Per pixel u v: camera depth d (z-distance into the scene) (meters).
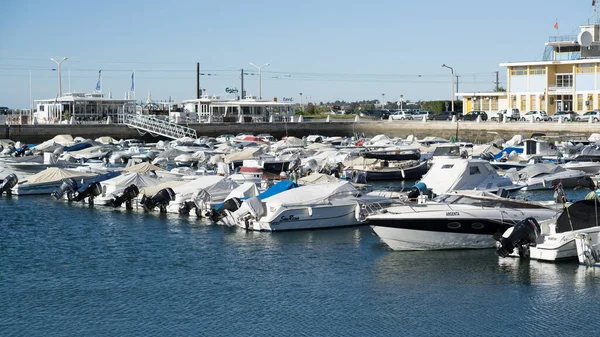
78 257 36.84
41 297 30.48
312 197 42.22
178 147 86.12
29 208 51.38
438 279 31.67
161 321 27.59
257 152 75.25
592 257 32.41
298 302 29.33
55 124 104.00
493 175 49.50
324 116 161.50
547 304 28.39
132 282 32.38
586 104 123.94
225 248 38.00
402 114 139.75
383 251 36.69
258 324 27.12
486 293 29.72
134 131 109.06
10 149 84.38
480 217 35.53
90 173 60.50
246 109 128.75
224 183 47.88
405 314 27.77
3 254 37.66
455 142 90.81
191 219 46.19
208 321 27.52
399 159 68.50
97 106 119.00
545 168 58.66
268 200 42.06
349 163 69.50
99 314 28.41
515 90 132.38
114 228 43.62
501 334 25.77
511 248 33.62
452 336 25.70
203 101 129.62
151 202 48.91
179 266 34.78
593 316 27.14
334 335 25.98
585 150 71.50
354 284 31.39
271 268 34.12
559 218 33.56
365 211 41.84
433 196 45.16
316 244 38.44
